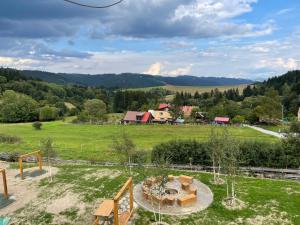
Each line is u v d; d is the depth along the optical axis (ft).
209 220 72.49
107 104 577.84
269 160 117.91
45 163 132.67
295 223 71.05
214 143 98.94
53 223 73.20
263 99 351.05
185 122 357.41
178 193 86.43
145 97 521.65
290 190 91.71
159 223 70.64
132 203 75.66
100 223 70.28
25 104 382.42
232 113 363.15
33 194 91.25
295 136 121.08
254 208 78.89
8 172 115.65
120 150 112.88
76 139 215.31
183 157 123.34
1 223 71.87
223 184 97.50
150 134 241.96
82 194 89.56
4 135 202.08
